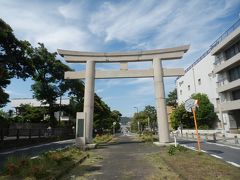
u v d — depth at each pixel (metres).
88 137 20.92
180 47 21.84
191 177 7.02
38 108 43.62
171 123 50.03
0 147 19.83
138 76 22.12
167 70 21.97
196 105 14.36
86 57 22.61
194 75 48.56
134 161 11.59
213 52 38.62
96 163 11.27
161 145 20.03
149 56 22.30
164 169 9.09
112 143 26.25
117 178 7.82
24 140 24.80
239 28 30.81
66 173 8.74
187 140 25.89
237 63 33.41
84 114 20.02
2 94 20.20
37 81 40.38
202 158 10.83
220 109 33.97
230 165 8.96
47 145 25.06
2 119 25.02
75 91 43.31
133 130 101.56
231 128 35.97
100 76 22.50
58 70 40.44
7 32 21.77
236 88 34.69
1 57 23.45
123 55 22.50
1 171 8.39
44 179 7.14
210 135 32.06
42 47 39.25
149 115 72.50
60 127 41.34
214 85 40.78
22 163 8.77
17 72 25.64
